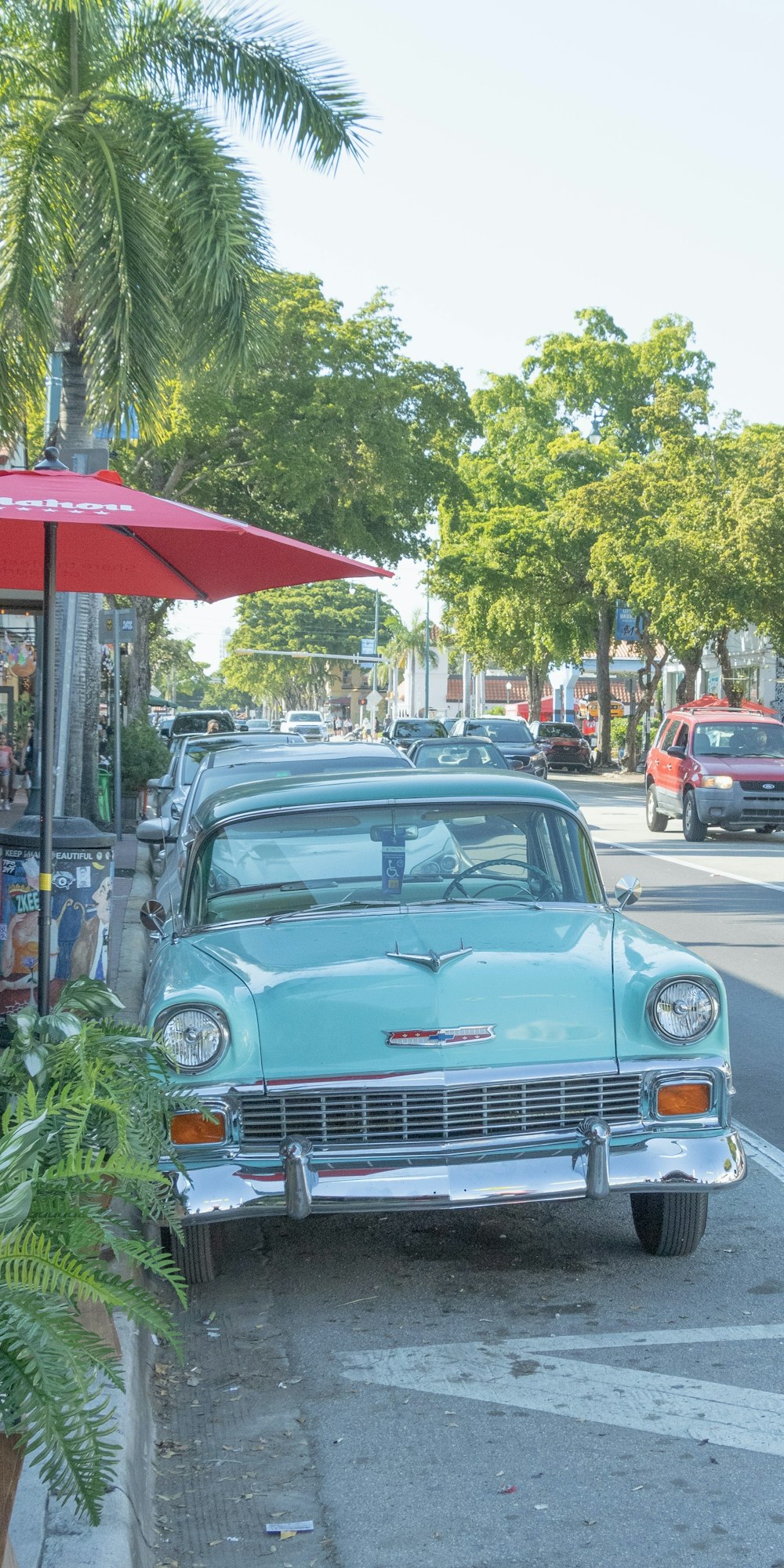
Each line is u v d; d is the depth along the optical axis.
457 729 43.31
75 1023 5.01
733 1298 5.84
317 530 43.66
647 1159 5.68
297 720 80.06
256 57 16.41
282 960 6.05
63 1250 3.38
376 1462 4.57
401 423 38.12
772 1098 8.90
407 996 5.73
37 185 15.19
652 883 19.89
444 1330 5.59
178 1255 5.98
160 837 9.71
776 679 53.41
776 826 25.75
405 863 6.88
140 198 15.43
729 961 13.64
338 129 16.69
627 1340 5.44
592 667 84.56
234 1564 4.01
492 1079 5.62
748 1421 4.77
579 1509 4.25
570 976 5.90
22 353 15.66
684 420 45.56
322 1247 6.60
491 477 66.06
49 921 6.19
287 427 37.00
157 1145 4.87
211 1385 5.18
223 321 16.55
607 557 46.69
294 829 6.95
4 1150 3.48
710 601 41.03
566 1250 6.47
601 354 68.62
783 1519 4.18
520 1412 4.87
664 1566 3.96
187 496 43.41
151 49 16.47
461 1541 4.10
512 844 7.00
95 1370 3.70
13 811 25.97
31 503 5.43
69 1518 3.74
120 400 15.43
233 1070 5.58
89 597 19.80
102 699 41.75
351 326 37.91
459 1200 5.52
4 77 15.89
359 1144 5.61
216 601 7.98
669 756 27.72
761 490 39.78
